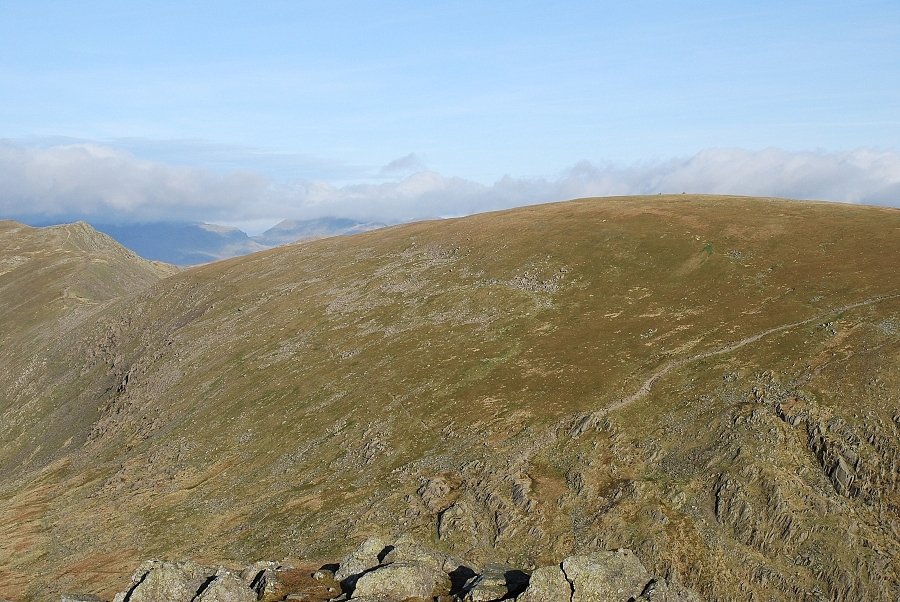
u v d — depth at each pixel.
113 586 62.62
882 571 45.16
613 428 65.69
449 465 69.19
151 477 89.88
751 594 47.41
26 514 89.38
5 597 65.88
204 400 106.62
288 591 34.34
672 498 55.94
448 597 31.88
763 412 60.09
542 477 62.91
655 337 80.75
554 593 30.17
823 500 50.94
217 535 69.81
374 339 105.44
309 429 86.75
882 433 53.66
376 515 64.62
